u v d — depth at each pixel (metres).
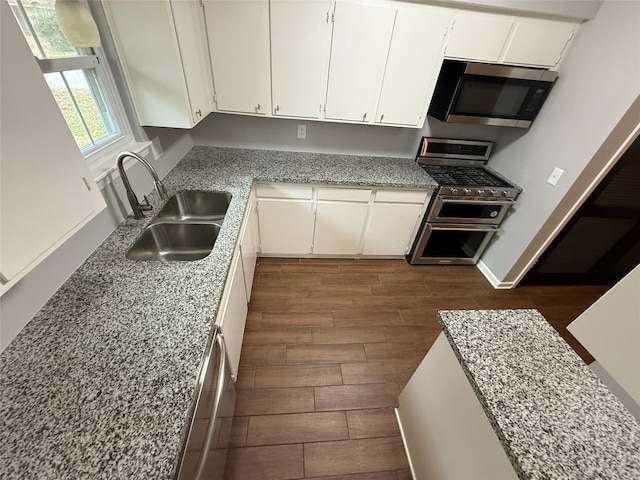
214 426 0.90
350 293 2.25
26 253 0.59
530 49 1.80
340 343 1.85
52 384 0.70
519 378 0.75
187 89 1.48
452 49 1.75
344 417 1.46
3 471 0.56
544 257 2.26
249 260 1.84
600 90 1.61
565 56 1.85
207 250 1.53
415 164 2.46
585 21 1.71
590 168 1.71
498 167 2.44
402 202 2.23
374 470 1.28
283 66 1.75
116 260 1.11
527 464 0.59
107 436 0.61
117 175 1.29
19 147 0.56
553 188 1.91
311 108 1.92
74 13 0.91
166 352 0.79
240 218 1.44
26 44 0.55
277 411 1.45
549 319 2.21
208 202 1.75
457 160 2.51
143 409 0.66
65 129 0.66
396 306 2.18
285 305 2.08
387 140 2.43
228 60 1.71
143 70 1.37
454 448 0.94
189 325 0.87
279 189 2.06
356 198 2.17
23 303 0.83
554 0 1.59
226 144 2.35
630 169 1.76
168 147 1.86
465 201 2.18
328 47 1.69
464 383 0.90
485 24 1.68
